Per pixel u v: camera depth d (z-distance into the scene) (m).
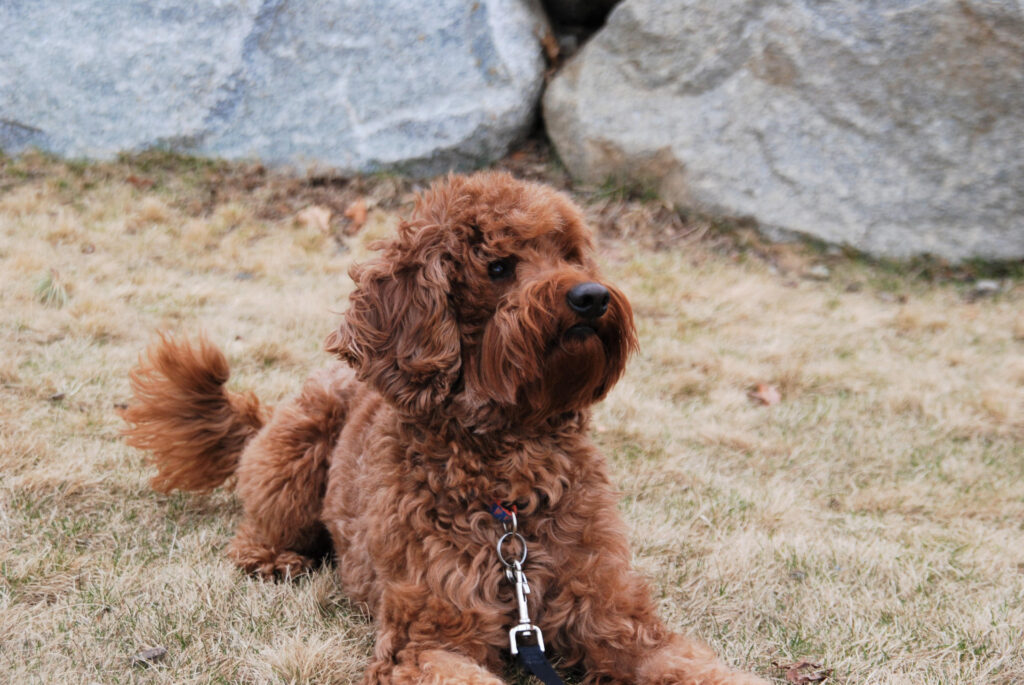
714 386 5.84
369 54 8.49
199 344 4.10
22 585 3.31
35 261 6.73
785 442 5.11
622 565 2.96
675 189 8.34
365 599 3.20
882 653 3.05
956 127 7.73
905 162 7.87
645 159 8.38
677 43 8.27
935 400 5.64
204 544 3.77
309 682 2.83
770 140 8.07
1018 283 7.58
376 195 8.34
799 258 7.95
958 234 7.85
